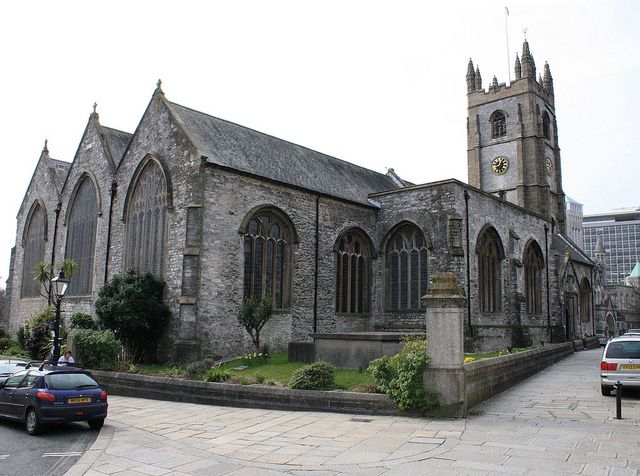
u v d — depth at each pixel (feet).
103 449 40.19
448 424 45.62
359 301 120.78
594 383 71.97
